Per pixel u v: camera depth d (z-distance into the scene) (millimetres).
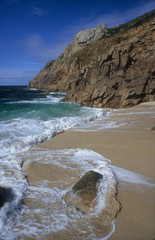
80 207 2428
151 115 11156
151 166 3711
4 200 2549
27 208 2471
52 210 2418
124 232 1973
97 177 2852
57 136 6848
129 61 17969
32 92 43781
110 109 15422
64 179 3326
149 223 2104
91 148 5219
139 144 5273
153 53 16703
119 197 2637
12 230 2049
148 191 2799
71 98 20625
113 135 6668
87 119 10062
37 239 1916
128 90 16562
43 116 11359
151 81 16406
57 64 54031
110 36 47375
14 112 12672
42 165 4004
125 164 3896
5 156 4664
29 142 5707
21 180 3248
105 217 2223
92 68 20406
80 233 1986
